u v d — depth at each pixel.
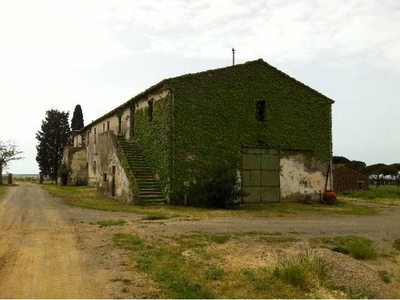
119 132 29.50
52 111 57.94
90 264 7.83
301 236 11.52
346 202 25.58
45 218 14.21
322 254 8.27
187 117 21.00
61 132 57.72
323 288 6.76
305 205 22.31
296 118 24.50
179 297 5.99
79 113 62.59
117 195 21.88
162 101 21.73
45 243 9.80
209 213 16.73
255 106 23.20
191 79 21.38
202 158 21.08
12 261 8.00
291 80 24.64
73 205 18.86
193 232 11.59
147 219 14.30
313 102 25.31
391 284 7.46
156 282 6.70
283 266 7.35
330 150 25.56
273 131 23.58
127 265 7.77
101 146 25.86
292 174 23.92
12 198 22.52
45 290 6.23
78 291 6.20
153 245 9.65
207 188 19.36
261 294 6.31
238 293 6.31
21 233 11.12
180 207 18.80
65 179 42.47
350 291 6.77
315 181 24.66
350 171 42.72
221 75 22.30
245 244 10.00
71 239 10.32
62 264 7.81
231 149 22.05
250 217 15.98
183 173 20.45
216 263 8.07
